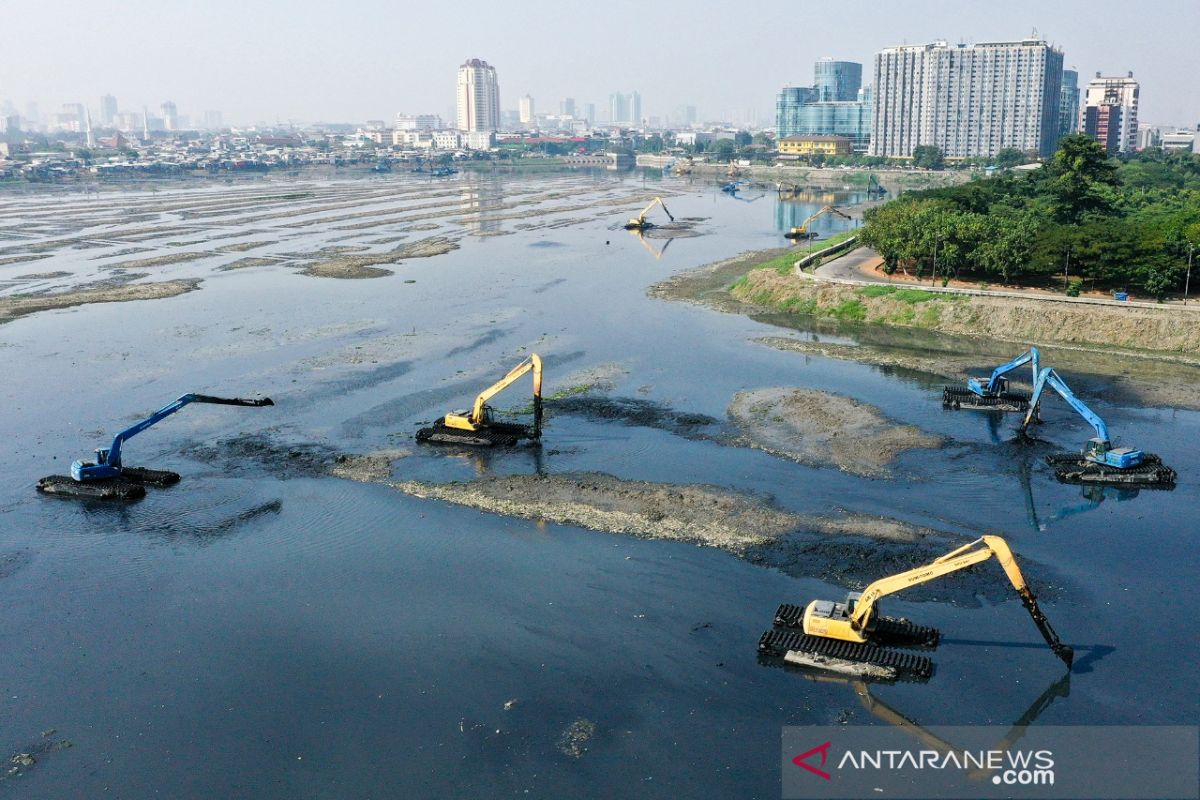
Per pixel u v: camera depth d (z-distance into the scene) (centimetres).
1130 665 5081
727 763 4391
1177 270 12400
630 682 5006
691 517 6856
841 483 7481
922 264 14475
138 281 16575
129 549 6606
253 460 8169
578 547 6475
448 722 4697
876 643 5281
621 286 16000
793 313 13688
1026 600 5100
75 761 4469
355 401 9719
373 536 6719
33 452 8438
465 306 14375
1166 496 7262
